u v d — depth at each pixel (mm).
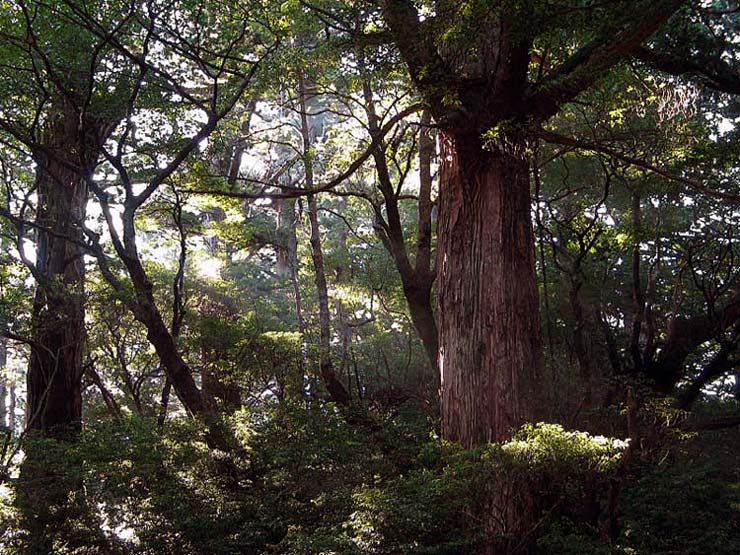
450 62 10500
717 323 13781
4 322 14305
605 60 9164
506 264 10016
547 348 15492
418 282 12930
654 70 12086
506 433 9500
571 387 13078
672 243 15398
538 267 16453
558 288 15977
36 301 14875
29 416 15734
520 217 10227
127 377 16469
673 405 12188
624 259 16938
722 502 10875
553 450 7809
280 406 11312
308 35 13625
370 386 16703
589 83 9695
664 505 10148
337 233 24469
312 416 10883
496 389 9648
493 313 9852
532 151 10492
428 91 9828
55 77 11555
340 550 7676
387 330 19469
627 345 15977
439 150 10977
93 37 12203
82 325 15945
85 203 15898
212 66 12352
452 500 8164
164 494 9477
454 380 9922
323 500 8945
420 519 7816
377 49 10320
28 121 13930
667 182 12320
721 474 12539
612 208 17016
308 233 23062
